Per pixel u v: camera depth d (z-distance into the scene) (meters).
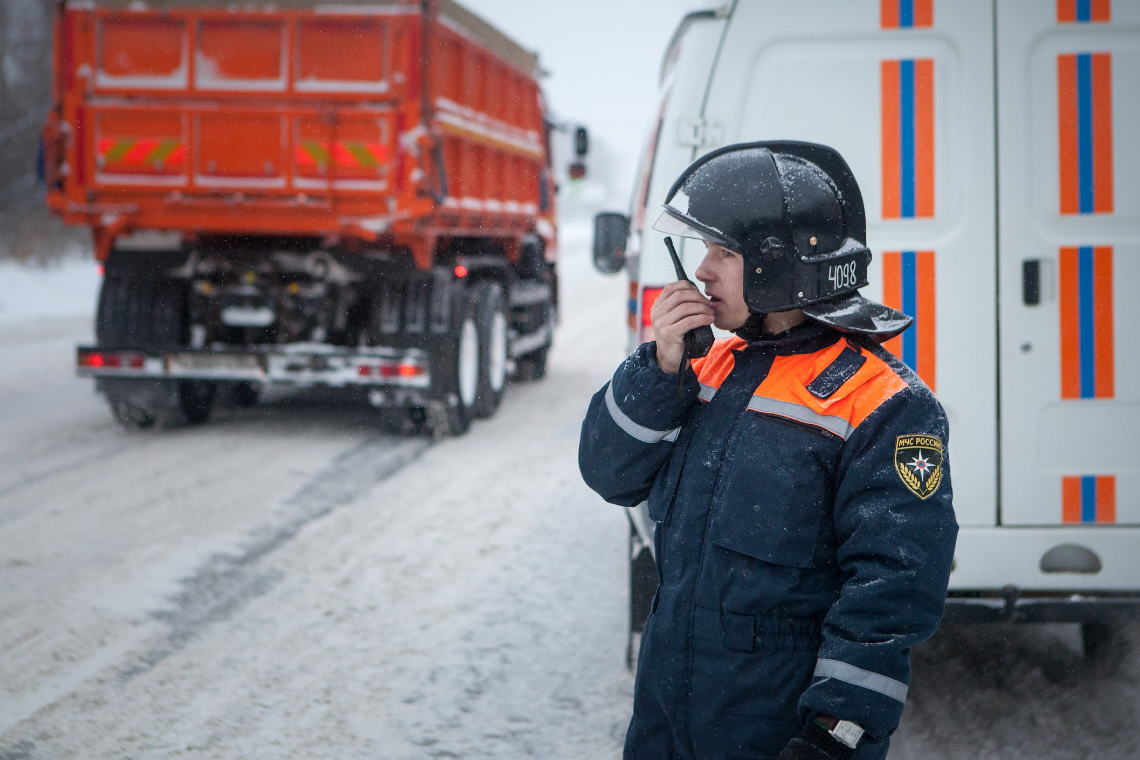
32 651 3.92
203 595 4.53
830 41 3.06
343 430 8.09
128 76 6.98
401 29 6.67
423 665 3.84
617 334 14.48
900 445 1.69
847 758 1.59
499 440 7.77
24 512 5.72
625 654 3.93
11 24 22.33
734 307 1.87
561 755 3.18
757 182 1.82
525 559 5.07
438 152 7.04
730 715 1.76
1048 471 3.05
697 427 1.86
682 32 3.39
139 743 3.24
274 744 3.24
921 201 3.04
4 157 21.72
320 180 6.87
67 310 16.19
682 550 1.81
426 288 7.38
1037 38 2.98
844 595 1.65
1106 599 3.06
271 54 6.83
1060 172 3.00
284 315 7.50
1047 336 3.03
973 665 3.79
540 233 10.73
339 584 4.70
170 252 7.39
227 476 6.56
